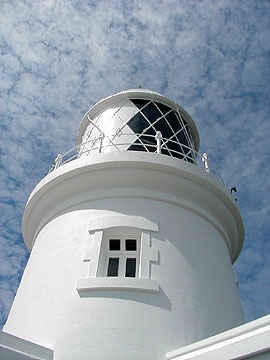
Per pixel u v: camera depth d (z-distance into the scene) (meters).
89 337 7.54
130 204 9.41
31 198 10.52
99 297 7.98
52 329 7.84
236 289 9.93
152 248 8.73
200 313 8.24
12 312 9.10
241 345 5.90
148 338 7.53
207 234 9.77
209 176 10.09
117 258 9.02
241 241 11.76
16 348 6.80
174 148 12.09
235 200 10.84
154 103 12.94
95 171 9.70
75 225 9.41
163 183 9.73
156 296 8.06
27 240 11.93
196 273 8.83
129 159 9.58
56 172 10.12
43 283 8.77
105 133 12.21
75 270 8.54
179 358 6.95
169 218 9.40
